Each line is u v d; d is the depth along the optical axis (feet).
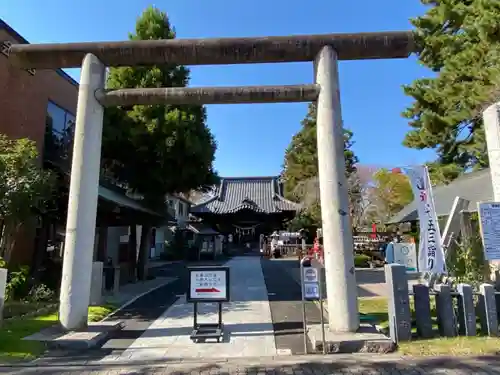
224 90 24.04
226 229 106.93
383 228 88.79
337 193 21.90
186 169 46.47
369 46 23.61
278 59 24.36
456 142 53.98
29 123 41.63
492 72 36.83
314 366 16.81
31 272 38.37
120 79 46.60
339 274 21.30
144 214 46.47
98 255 50.11
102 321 26.53
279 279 48.01
